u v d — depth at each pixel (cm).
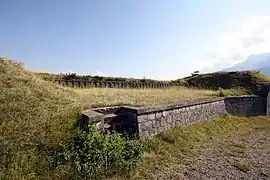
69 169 519
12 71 916
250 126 1458
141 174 580
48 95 811
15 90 752
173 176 594
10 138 537
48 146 566
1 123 579
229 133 1189
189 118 1130
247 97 1811
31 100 720
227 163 726
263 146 983
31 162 501
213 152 836
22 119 616
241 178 612
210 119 1327
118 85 2206
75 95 983
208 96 1898
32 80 906
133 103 1086
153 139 805
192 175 612
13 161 482
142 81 3020
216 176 617
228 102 1648
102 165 548
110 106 930
